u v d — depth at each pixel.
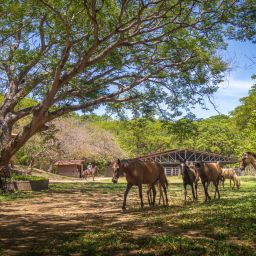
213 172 16.88
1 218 13.27
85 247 7.86
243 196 19.08
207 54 16.06
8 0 11.99
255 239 7.96
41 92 16.94
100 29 13.55
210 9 11.64
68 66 14.73
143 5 9.84
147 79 17.16
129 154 63.38
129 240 8.34
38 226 11.40
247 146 27.94
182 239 8.04
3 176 24.12
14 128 33.66
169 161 54.69
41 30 15.15
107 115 22.98
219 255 6.67
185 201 16.86
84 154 50.53
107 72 16.78
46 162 52.78
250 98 38.53
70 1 10.11
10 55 15.14
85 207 16.67
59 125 48.31
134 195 23.38
